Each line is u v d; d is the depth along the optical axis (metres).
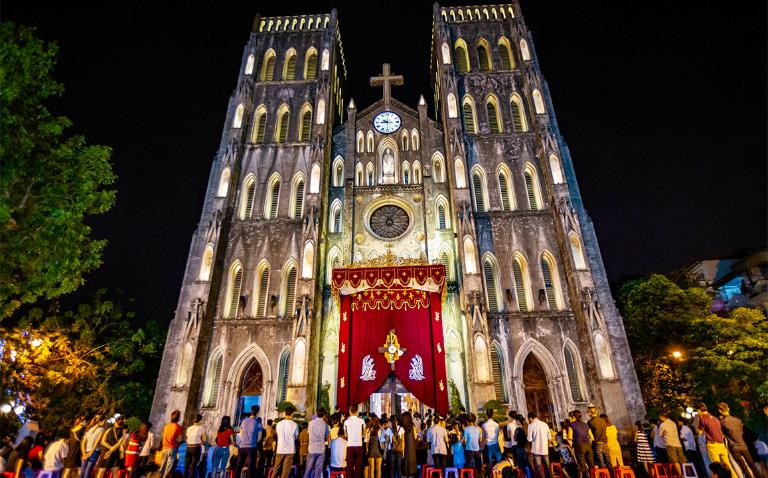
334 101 52.41
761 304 56.16
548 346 35.81
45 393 32.91
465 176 41.06
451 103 45.50
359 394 34.19
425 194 43.06
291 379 33.12
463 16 54.84
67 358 34.34
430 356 35.06
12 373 29.78
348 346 35.69
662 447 20.88
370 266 35.94
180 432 18.55
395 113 48.62
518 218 41.09
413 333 35.84
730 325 34.91
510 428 22.05
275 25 54.81
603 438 18.97
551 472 20.31
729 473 16.78
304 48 52.25
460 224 38.62
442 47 50.00
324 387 35.72
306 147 44.94
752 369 31.83
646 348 41.38
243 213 42.06
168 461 17.81
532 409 34.50
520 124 46.75
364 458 19.58
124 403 39.34
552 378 34.84
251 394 35.31
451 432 21.98
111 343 39.69
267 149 45.00
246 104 46.94
